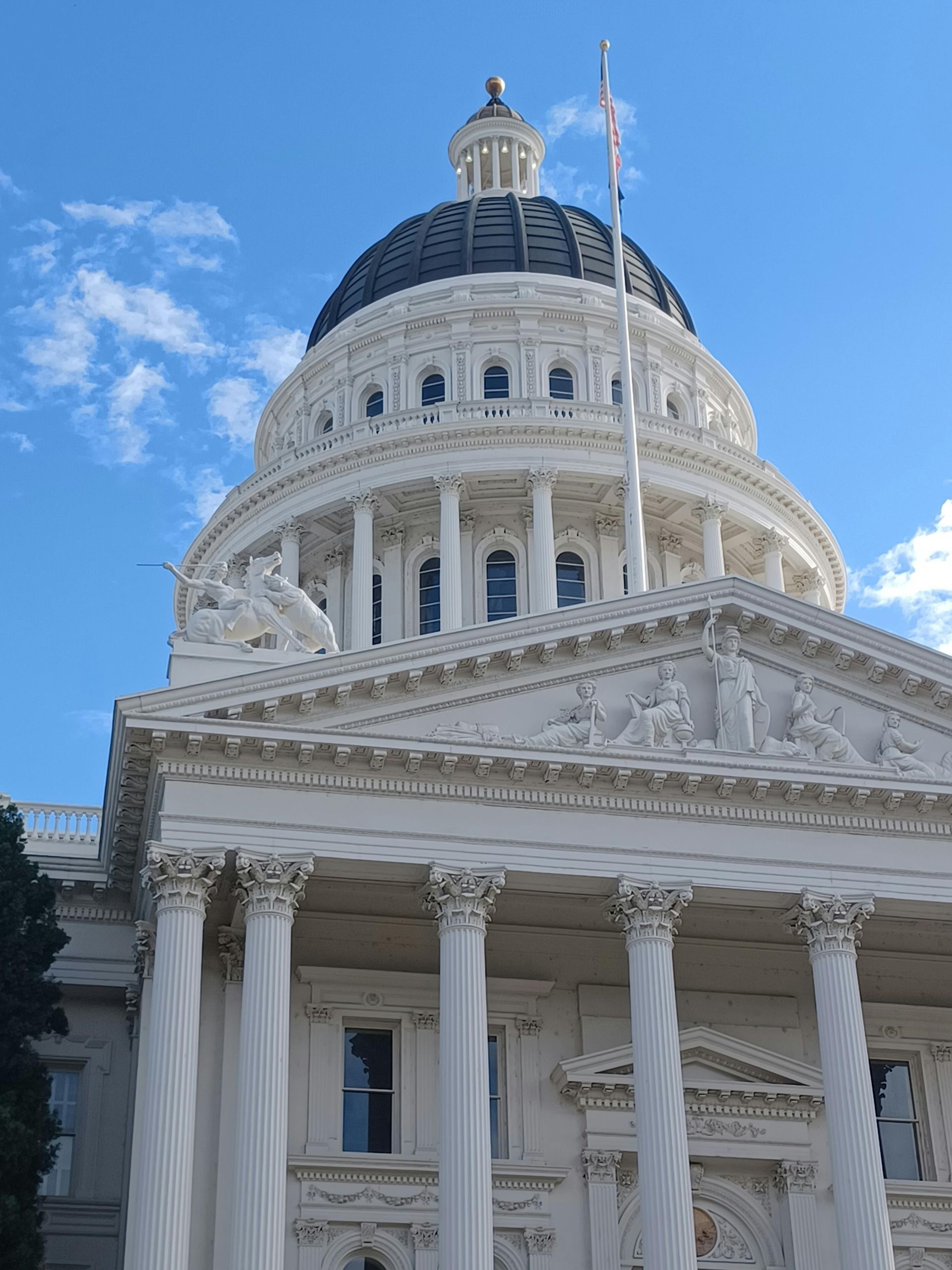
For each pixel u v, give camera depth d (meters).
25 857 42.53
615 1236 40.97
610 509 69.31
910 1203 42.94
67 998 46.00
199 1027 37.91
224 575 41.62
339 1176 40.25
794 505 71.94
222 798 38.12
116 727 39.06
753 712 41.34
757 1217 42.41
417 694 40.06
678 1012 44.47
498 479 67.88
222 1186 38.00
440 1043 37.50
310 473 69.00
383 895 41.62
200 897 37.22
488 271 75.88
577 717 40.50
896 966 46.19
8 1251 36.03
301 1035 41.84
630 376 56.59
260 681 38.53
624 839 39.84
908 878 40.97
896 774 41.22
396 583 68.31
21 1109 38.56
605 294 75.19
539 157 88.75
